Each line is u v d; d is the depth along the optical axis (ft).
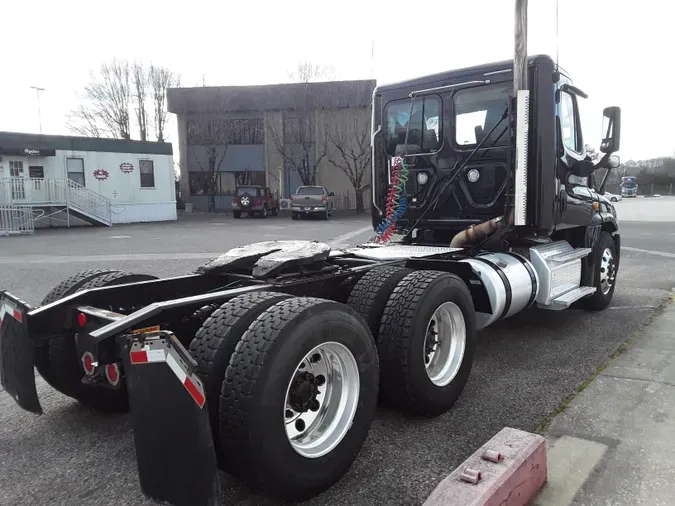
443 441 11.28
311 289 12.61
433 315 12.08
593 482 9.52
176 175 132.05
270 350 8.29
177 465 7.72
